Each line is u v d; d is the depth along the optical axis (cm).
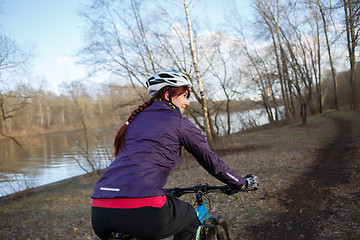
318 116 3036
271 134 1805
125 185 156
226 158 1117
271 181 632
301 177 643
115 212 154
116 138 175
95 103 3538
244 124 2323
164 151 166
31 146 2680
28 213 723
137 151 163
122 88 1318
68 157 1939
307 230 366
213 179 762
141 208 153
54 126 4925
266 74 2464
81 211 657
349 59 991
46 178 1362
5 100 1733
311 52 3647
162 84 187
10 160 1936
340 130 1512
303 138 1384
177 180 841
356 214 384
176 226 170
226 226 249
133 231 154
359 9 754
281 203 482
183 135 173
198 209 218
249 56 2495
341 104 4384
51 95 5091
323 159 821
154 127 171
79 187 1086
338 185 535
